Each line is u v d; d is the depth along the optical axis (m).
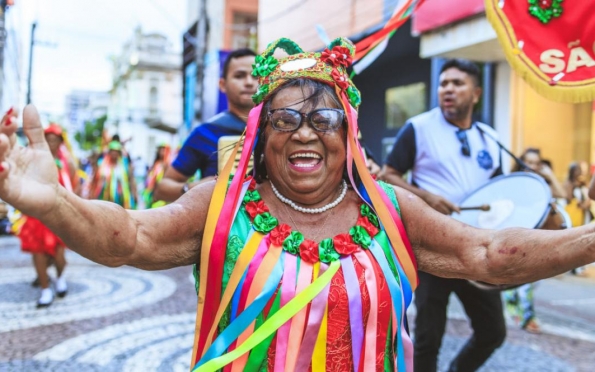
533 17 1.94
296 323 1.38
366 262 1.45
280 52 6.87
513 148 8.41
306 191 1.48
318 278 1.40
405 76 11.31
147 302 5.51
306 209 1.52
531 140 8.48
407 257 1.51
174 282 6.75
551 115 8.53
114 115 51.72
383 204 1.52
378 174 2.90
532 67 1.93
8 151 1.12
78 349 3.94
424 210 1.59
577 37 1.86
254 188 1.57
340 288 1.40
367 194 1.58
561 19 1.90
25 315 4.89
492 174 3.14
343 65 1.58
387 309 1.44
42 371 3.47
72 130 48.97
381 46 2.63
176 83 44.16
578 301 5.96
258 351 1.38
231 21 20.95
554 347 4.25
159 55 43.81
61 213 1.19
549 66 1.91
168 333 4.38
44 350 3.90
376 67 12.01
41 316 4.87
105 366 3.60
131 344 4.07
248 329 1.39
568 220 2.63
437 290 2.78
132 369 3.56
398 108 11.62
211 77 15.38
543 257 1.40
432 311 2.79
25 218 5.20
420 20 8.42
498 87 8.73
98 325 4.60
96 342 4.11
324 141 1.47
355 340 1.39
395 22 2.52
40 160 1.17
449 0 7.69
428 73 10.59
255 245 1.43
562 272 1.40
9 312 4.99
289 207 1.53
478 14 7.25
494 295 2.79
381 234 1.52
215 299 1.44
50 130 5.41
